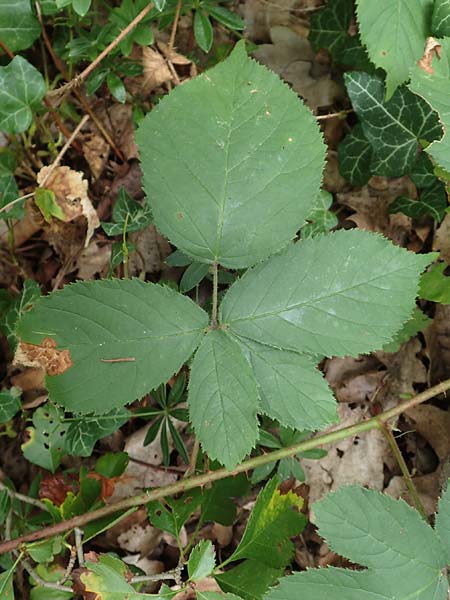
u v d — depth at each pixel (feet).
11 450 1.44
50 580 1.22
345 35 1.45
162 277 1.46
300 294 0.89
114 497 1.39
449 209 1.20
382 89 1.31
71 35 1.36
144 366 0.89
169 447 1.42
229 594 0.94
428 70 0.94
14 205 1.36
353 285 0.89
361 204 1.47
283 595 0.86
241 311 0.90
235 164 0.86
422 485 1.35
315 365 0.92
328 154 1.50
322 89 1.54
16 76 1.19
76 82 1.25
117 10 1.28
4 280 1.50
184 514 1.11
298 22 1.56
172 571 1.09
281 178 0.86
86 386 0.88
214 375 0.88
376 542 0.87
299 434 1.25
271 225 0.87
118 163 1.54
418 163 1.34
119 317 0.89
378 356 1.43
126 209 1.33
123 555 1.37
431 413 1.37
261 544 1.06
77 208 1.30
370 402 1.41
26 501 1.31
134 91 1.48
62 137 1.50
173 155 0.86
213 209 0.87
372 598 0.86
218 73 0.85
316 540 1.36
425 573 0.87
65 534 1.10
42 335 0.88
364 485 1.38
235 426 0.87
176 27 1.41
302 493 1.36
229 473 1.07
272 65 1.56
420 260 0.88
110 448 1.43
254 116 0.85
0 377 1.43
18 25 1.28
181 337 0.89
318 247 0.89
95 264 1.49
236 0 1.57
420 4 1.09
